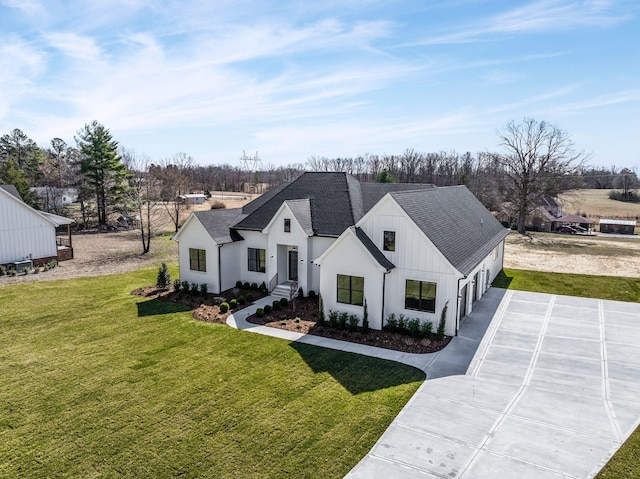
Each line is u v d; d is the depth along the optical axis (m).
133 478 10.12
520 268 34.72
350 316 19.97
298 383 14.75
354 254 19.75
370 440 11.55
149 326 20.45
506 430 12.04
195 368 15.92
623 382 14.99
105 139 55.69
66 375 15.36
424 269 19.05
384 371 15.73
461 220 25.80
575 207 97.94
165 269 27.09
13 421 12.48
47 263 34.56
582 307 23.77
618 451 11.04
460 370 15.88
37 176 69.88
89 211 57.94
